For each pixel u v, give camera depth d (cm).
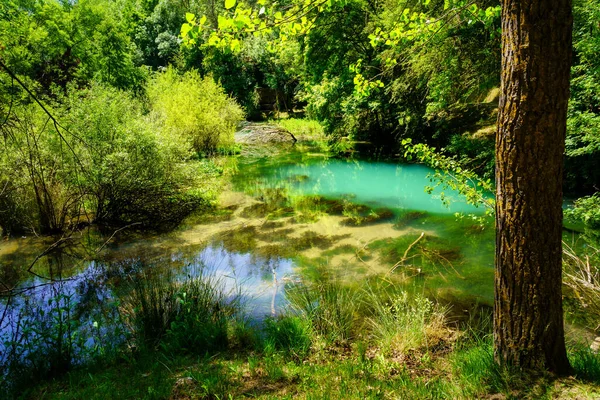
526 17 221
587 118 641
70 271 660
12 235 827
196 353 383
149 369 352
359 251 685
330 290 531
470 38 941
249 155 1803
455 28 886
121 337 426
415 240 725
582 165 841
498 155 252
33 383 345
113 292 568
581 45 642
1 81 628
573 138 685
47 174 834
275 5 328
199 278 559
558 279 255
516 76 229
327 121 1811
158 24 3531
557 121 229
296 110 3412
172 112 1616
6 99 627
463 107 1223
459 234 744
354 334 412
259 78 3141
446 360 334
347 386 294
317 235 780
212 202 1041
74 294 575
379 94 1480
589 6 642
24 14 1614
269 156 1775
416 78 1220
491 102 1305
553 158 234
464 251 659
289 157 1739
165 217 929
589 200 584
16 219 812
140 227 872
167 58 3438
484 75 976
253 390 301
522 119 232
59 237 816
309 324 410
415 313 426
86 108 877
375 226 820
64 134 830
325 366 337
